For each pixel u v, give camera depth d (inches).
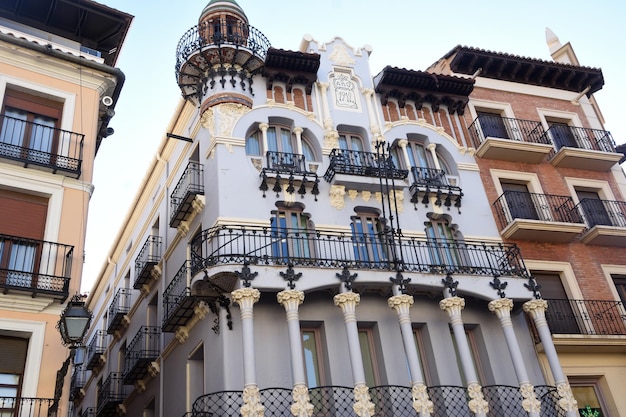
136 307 1006.4
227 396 606.2
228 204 721.0
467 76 1014.4
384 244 722.8
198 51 812.0
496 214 867.4
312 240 720.3
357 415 614.5
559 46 1206.3
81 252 625.6
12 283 576.7
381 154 835.4
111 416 1031.6
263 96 832.9
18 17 749.9
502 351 748.0
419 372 643.5
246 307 619.2
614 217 921.5
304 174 763.4
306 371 669.3
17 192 627.5
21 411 529.0
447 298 707.4
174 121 940.6
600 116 1117.7
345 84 898.7
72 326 467.8
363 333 717.3
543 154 935.7
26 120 673.0
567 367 761.6
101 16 764.6
